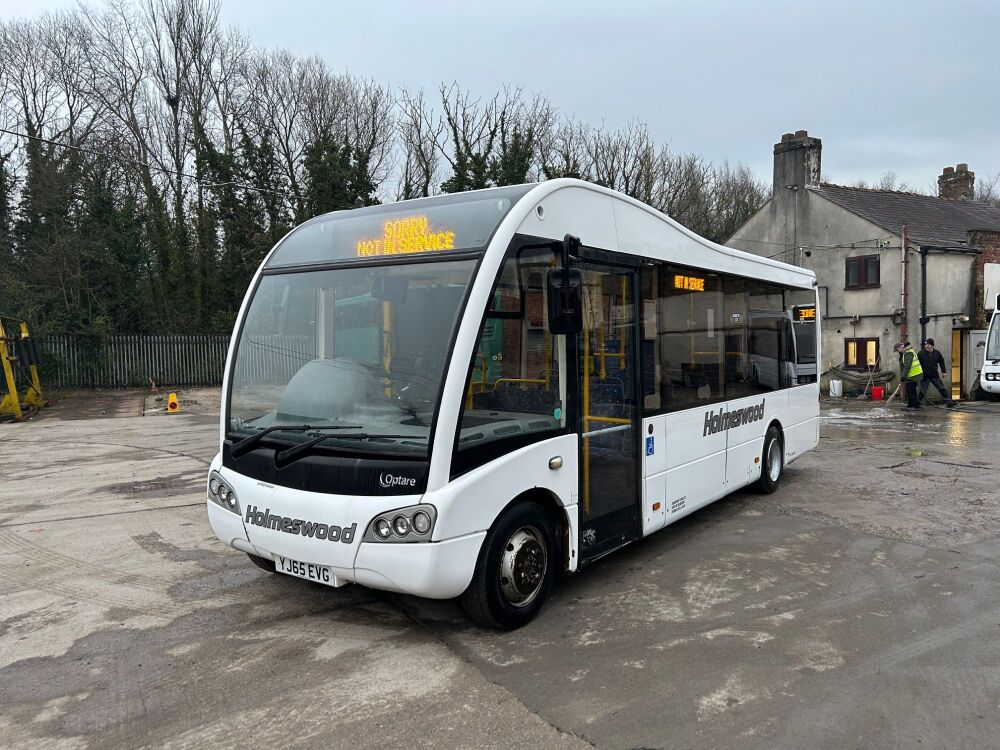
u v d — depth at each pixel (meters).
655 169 34.56
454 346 3.90
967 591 5.00
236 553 6.06
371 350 4.21
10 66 29.14
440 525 3.75
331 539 3.94
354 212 4.80
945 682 3.67
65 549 6.25
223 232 30.22
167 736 3.26
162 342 25.98
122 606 4.88
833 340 23.11
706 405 6.48
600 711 3.41
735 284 7.12
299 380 4.39
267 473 4.27
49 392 23.58
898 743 3.12
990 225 24.77
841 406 18.78
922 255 20.67
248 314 4.79
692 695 3.55
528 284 4.33
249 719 3.39
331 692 3.63
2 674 3.92
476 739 3.19
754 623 4.46
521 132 32.03
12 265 25.97
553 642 4.20
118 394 23.77
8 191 26.70
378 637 4.30
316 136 31.92
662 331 5.77
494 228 4.18
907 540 6.27
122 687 3.74
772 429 8.09
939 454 10.88
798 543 6.21
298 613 4.69
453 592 3.87
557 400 4.59
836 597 4.90
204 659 4.04
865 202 24.17
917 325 20.80
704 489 6.46
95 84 30.03
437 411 3.83
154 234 29.42
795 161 24.38
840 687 3.62
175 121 31.22
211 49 31.72
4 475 10.07
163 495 8.48
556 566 4.72
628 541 5.32
